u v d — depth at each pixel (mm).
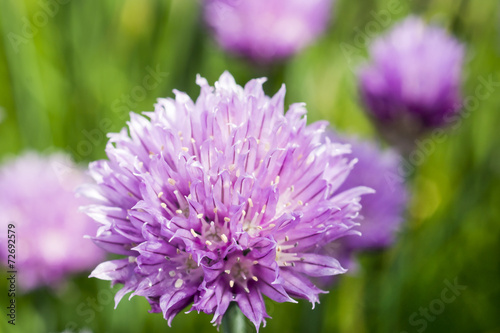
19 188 266
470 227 285
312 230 207
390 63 269
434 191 293
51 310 267
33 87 287
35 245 263
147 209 205
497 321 274
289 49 291
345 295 273
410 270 277
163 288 207
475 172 281
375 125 275
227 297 207
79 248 265
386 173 262
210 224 207
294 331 271
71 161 277
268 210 206
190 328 268
